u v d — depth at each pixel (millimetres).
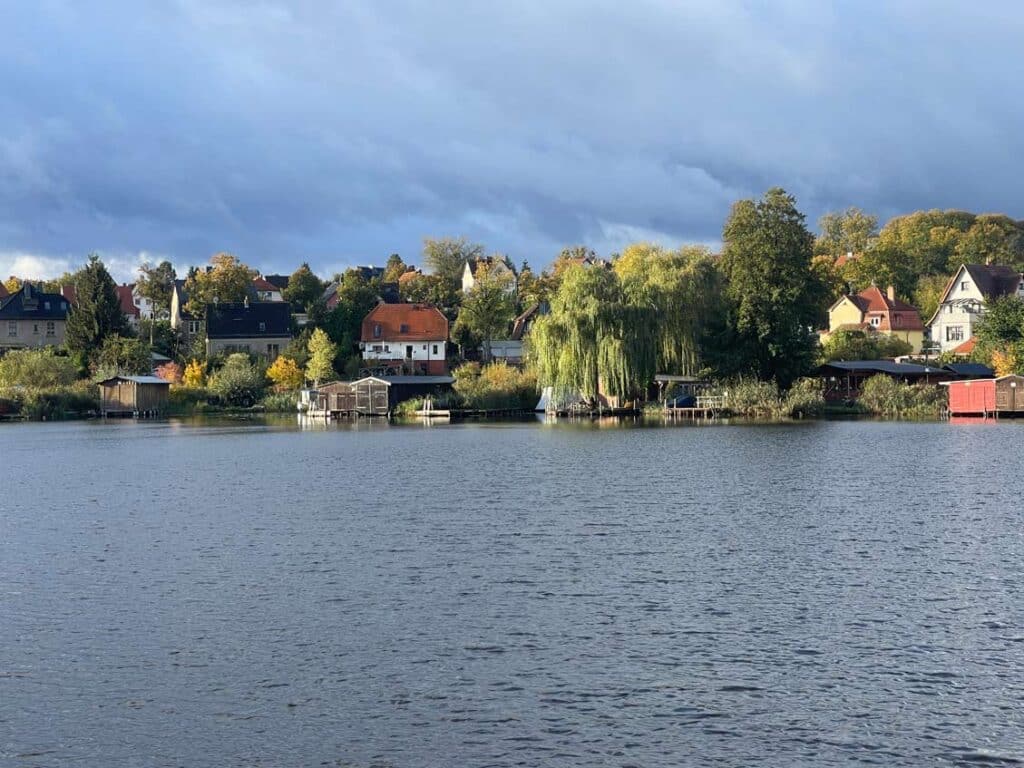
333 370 145000
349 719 19266
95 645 23641
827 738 18281
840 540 34938
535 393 126500
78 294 150875
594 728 18766
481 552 33281
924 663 21812
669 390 115688
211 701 20188
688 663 21953
